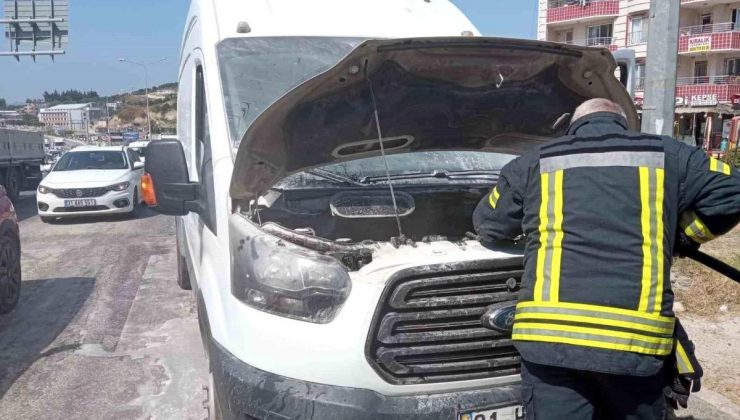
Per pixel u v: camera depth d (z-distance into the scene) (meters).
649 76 6.34
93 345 5.66
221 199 3.38
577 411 2.41
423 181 4.13
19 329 6.11
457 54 2.90
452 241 3.14
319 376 2.64
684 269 6.74
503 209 2.73
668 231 2.43
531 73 3.12
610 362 2.28
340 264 2.76
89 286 7.68
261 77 3.92
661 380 2.46
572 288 2.36
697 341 5.11
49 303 6.98
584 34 48.94
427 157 4.33
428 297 2.72
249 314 2.80
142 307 6.79
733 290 6.05
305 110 3.00
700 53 42.59
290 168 3.34
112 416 4.35
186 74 5.54
